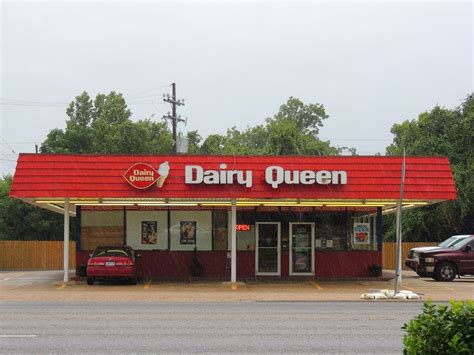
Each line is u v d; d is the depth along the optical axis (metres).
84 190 25.55
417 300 21.11
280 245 30.08
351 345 12.10
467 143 42.28
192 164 26.05
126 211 29.97
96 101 59.41
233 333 13.52
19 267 41.31
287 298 21.73
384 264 40.69
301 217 30.20
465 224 42.31
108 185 25.66
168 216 30.02
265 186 26.06
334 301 21.05
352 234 30.11
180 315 16.72
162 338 12.83
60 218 49.50
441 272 29.55
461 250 29.86
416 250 31.14
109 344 12.12
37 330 13.88
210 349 11.63
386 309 18.48
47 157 25.72
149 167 25.75
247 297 22.03
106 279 26.34
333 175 26.06
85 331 13.74
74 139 54.34
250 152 59.94
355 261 29.95
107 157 25.88
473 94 43.94
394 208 32.12
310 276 29.86
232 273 26.66
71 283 27.42
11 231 48.84
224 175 25.92
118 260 26.05
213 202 28.34
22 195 25.34
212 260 29.89
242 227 30.09
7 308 18.47
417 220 42.06
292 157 26.27
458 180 40.97
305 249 30.12
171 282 28.11
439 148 42.53
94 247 29.83
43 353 11.23
